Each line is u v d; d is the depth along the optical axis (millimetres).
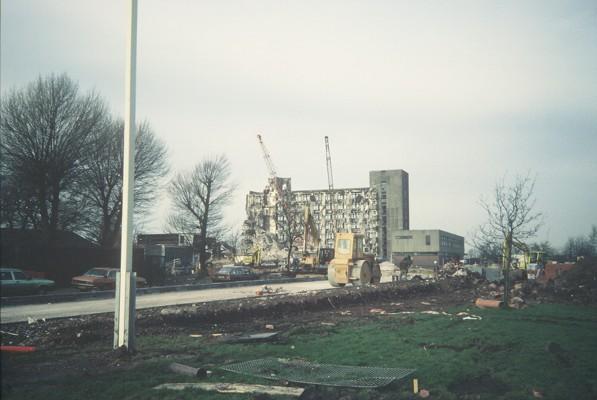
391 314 19422
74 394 7688
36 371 9273
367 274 32812
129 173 10719
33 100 40031
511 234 21328
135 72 10922
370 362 9891
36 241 39906
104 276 34562
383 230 173000
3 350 10141
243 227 151875
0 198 36844
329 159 169125
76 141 41406
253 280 45781
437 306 22500
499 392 8016
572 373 9078
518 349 11320
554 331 13922
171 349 11320
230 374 8852
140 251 44531
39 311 20547
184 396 7484
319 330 14773
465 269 39188
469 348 11578
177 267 67250
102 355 10617
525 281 31031
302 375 8719
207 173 63906
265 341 12672
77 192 43188
